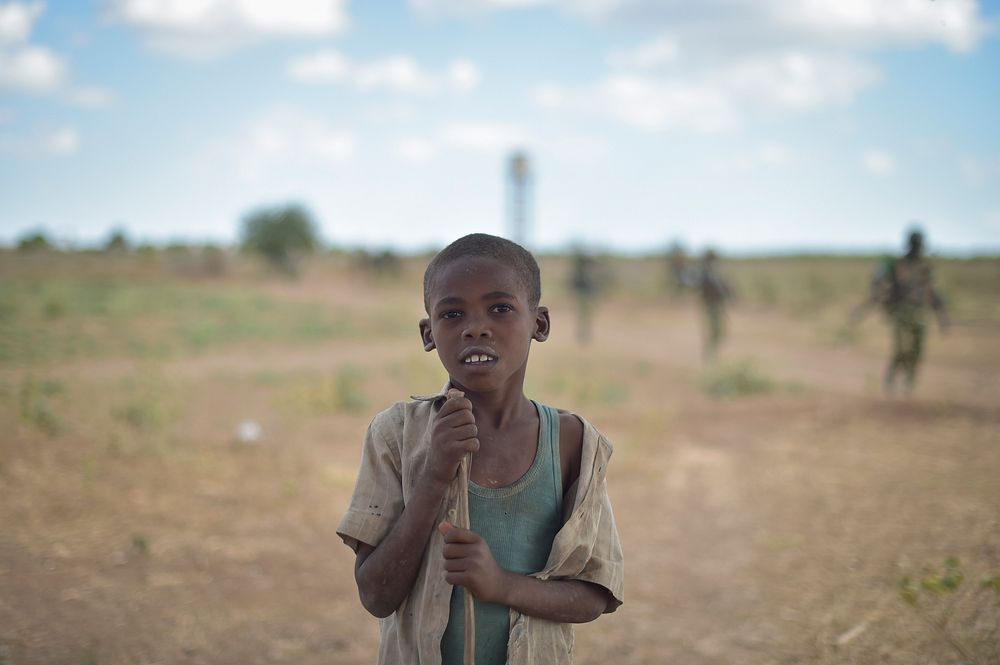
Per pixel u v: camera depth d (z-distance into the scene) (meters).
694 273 16.39
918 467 7.68
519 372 1.96
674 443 9.44
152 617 4.61
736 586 5.20
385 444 1.98
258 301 29.91
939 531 5.66
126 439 8.14
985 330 20.70
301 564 5.60
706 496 7.34
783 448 9.03
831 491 7.13
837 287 38.72
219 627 4.56
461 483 1.80
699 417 10.95
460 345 1.84
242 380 13.50
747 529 6.35
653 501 7.25
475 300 1.84
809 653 4.08
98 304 24.59
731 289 15.87
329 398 11.36
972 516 5.92
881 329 23.02
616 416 11.04
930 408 10.72
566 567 1.96
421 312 26.38
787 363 16.72
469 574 1.74
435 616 1.85
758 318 28.94
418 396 2.03
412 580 1.87
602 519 2.01
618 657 4.36
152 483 7.02
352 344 19.88
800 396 12.31
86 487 6.71
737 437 9.76
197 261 48.41
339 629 4.68
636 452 8.82
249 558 5.62
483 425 1.96
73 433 8.38
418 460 1.92
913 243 11.79
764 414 11.08
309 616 4.81
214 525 6.18
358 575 1.88
